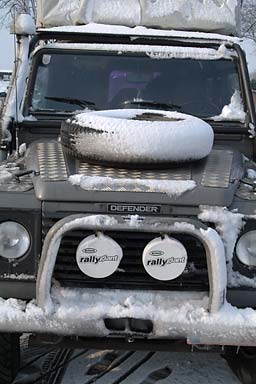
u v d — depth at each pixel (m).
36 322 3.08
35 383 3.75
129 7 4.86
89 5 4.83
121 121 3.47
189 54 4.66
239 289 3.24
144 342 3.23
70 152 3.57
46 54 4.63
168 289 3.22
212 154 3.81
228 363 4.09
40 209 3.22
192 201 3.22
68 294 3.17
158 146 3.38
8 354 3.59
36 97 4.52
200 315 3.09
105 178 3.28
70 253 3.18
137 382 3.81
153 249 3.09
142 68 4.61
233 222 3.21
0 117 4.49
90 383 3.77
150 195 3.22
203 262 3.19
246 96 4.54
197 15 4.88
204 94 4.58
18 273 3.24
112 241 3.11
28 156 3.79
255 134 4.37
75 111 4.48
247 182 3.53
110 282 3.22
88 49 4.64
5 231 3.22
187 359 4.17
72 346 3.24
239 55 4.67
